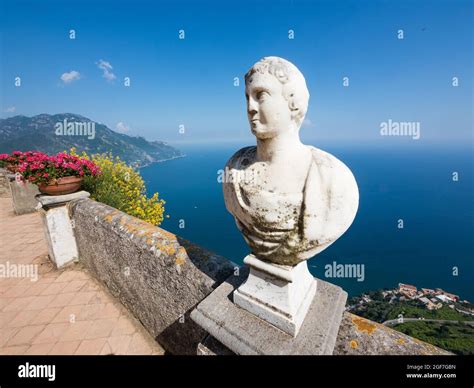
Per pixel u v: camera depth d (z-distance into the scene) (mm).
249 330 1272
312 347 1161
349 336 1321
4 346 2439
